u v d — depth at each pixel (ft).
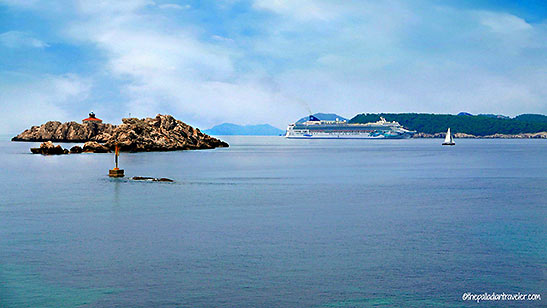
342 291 86.69
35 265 99.50
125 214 156.87
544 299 84.58
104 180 268.62
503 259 105.81
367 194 212.02
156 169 357.00
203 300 82.23
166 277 92.63
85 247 113.19
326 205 178.19
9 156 522.06
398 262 103.04
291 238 123.13
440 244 118.01
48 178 280.72
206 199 192.85
